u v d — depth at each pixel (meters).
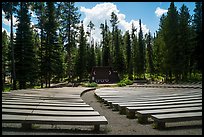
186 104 9.62
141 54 65.81
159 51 52.03
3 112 7.36
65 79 59.19
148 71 71.25
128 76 67.50
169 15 46.09
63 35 47.84
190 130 6.46
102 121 6.46
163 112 7.72
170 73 45.38
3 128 6.36
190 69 44.00
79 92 18.23
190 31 45.62
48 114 7.37
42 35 36.03
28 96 13.30
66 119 6.59
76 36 49.97
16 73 28.73
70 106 9.51
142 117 7.79
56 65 34.56
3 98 11.72
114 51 72.00
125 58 73.00
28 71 29.12
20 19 29.81
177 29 44.66
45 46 34.09
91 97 17.73
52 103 10.43
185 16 51.72
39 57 34.31
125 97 13.98
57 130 6.36
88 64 67.06
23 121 6.30
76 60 56.25
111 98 13.55
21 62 28.78
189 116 6.95
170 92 17.53
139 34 68.00
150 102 10.75
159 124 6.77
